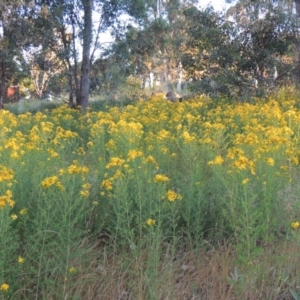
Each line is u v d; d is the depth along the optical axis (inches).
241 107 342.3
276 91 469.1
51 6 524.4
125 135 212.8
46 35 522.3
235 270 123.7
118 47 562.9
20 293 110.7
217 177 148.9
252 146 175.6
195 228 138.4
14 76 557.9
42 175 149.1
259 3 451.5
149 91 863.1
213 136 232.4
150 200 127.3
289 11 464.8
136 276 122.5
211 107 427.8
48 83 661.3
